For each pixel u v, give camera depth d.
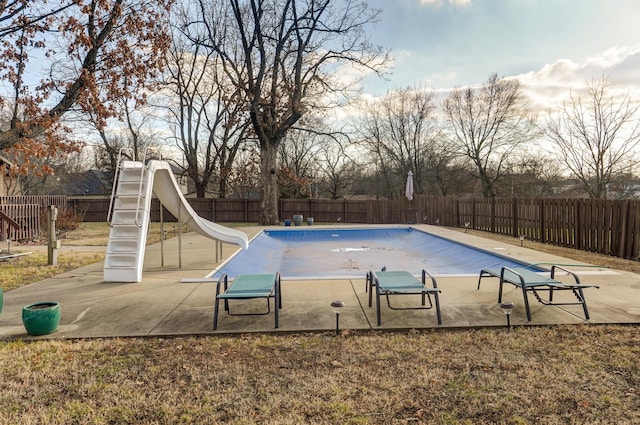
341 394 3.03
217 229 9.91
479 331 4.35
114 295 5.94
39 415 2.77
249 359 3.71
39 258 10.20
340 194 38.34
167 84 26.19
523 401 2.89
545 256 9.25
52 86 11.07
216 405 2.89
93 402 2.95
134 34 11.88
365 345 4.00
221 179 29.23
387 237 17.00
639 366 3.44
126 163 7.83
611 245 9.70
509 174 31.23
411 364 3.55
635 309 4.98
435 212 21.02
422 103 35.19
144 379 3.32
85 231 18.75
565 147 21.19
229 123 26.23
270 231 17.12
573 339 4.07
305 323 4.60
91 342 4.13
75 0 10.04
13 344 4.08
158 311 5.12
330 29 21.03
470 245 11.41
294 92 20.59
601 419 2.63
